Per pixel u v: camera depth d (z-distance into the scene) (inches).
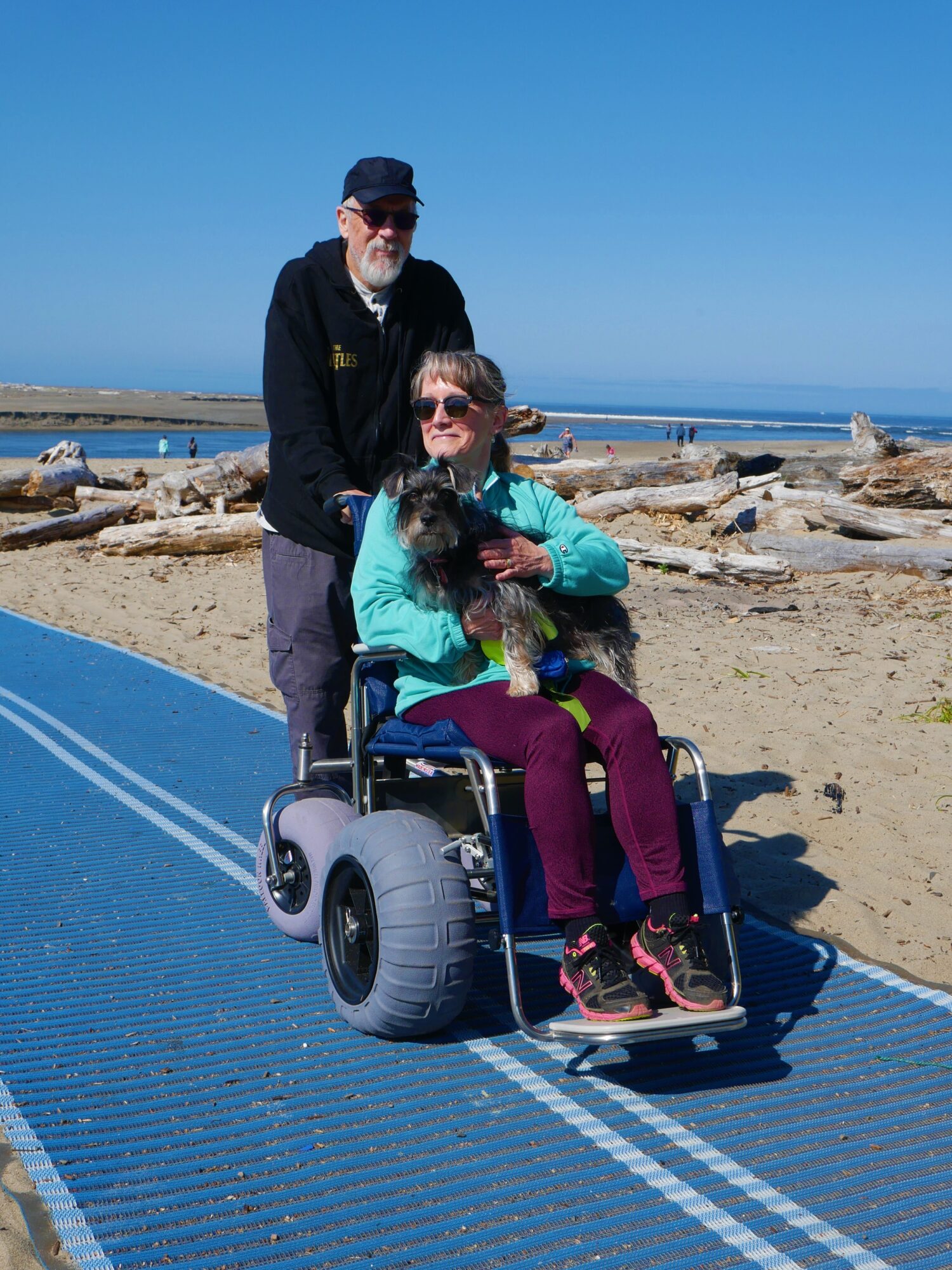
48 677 291.9
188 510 533.0
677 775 205.9
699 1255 82.0
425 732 116.9
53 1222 83.0
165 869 165.2
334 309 142.6
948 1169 93.2
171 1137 95.7
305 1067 108.9
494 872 106.7
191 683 288.0
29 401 6599.4
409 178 136.7
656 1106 102.8
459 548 119.4
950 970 134.7
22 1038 113.1
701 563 426.0
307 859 132.3
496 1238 83.4
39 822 185.0
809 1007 124.0
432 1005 108.0
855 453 554.6
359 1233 83.6
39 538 541.0
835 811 185.9
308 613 144.7
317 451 138.9
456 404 127.8
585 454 2362.2
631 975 112.7
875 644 314.3
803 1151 95.7
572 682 117.5
